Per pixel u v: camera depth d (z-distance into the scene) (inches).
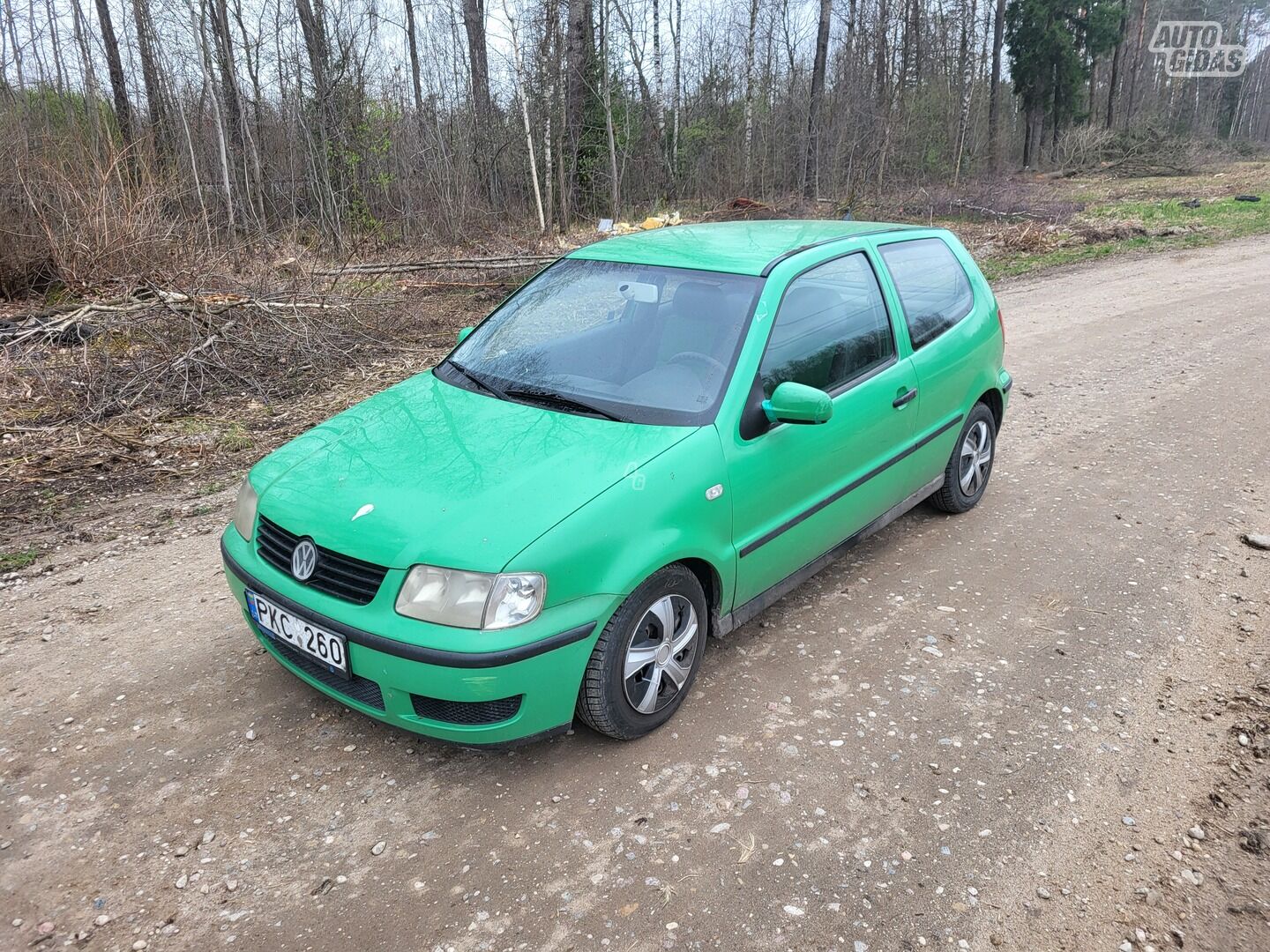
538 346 151.6
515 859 105.3
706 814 112.4
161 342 330.3
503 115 876.0
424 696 109.7
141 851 107.1
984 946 94.3
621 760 122.6
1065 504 208.5
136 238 391.5
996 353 201.8
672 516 120.1
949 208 874.8
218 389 311.6
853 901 99.7
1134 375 311.6
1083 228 687.7
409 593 107.7
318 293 406.9
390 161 724.0
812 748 125.0
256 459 245.0
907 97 1277.1
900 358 166.6
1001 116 1781.5
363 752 124.3
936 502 201.6
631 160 957.8
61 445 253.8
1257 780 118.0
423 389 150.5
